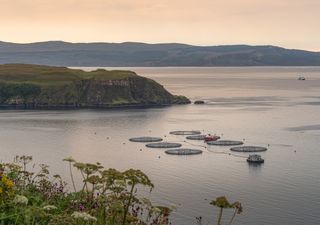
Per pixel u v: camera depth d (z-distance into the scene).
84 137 165.62
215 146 154.50
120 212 10.29
